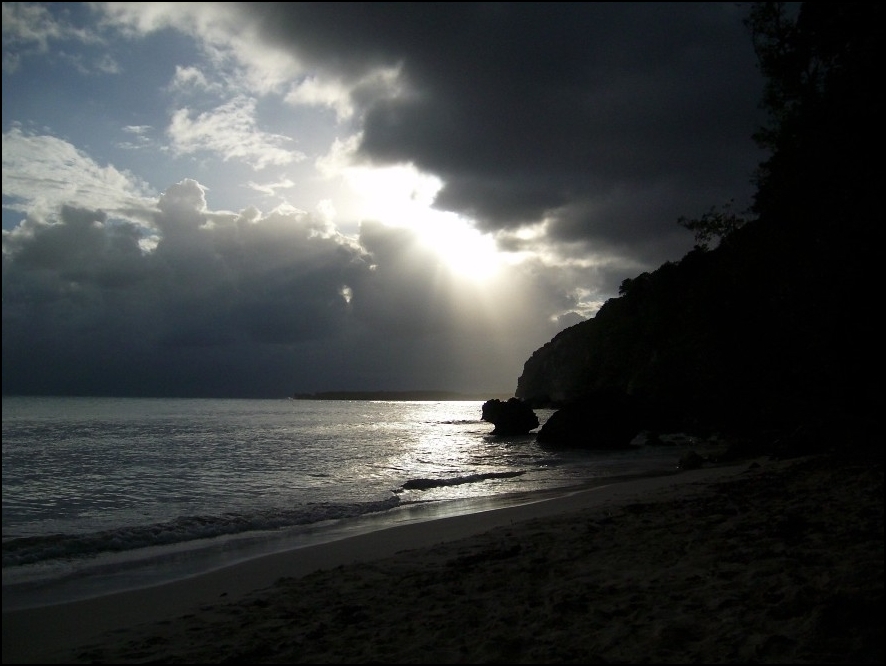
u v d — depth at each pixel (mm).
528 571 7453
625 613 5664
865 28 16766
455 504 15508
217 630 6172
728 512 9578
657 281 64188
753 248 17828
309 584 7773
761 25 19234
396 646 5371
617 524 9797
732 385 21469
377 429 55000
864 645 4520
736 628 5027
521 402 47875
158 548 10961
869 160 14547
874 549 6539
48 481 20531
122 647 5758
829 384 16156
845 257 14367
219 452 31078
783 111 19047
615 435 34688
